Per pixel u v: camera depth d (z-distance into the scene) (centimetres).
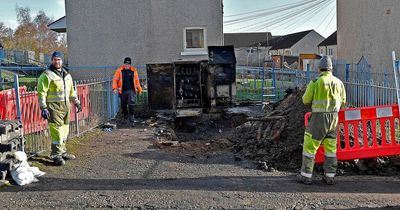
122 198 561
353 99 1341
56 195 572
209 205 534
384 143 700
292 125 850
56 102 740
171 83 1350
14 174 620
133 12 1898
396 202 545
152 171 704
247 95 1870
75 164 748
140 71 1886
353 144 728
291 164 735
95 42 1928
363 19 1898
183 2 1872
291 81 2000
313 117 622
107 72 1920
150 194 577
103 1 1911
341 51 2261
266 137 861
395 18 1675
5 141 650
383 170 698
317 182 638
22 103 792
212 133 1229
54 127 746
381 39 1761
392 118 703
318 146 626
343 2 2205
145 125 1193
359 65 1619
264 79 1939
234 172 698
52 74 731
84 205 535
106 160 781
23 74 2650
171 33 1889
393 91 1096
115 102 1343
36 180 638
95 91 1152
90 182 636
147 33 1898
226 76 1322
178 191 591
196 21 1878
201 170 711
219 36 1886
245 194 578
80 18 1927
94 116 1138
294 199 558
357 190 598
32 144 819
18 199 555
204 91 1317
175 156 820
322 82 614
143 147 898
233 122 1306
